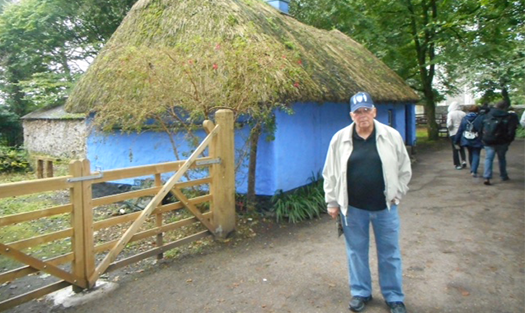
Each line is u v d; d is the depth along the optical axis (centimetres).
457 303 329
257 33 642
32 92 1775
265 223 587
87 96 783
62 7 1766
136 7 835
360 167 294
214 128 495
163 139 738
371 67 1169
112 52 715
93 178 365
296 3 1816
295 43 745
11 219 308
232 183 521
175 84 541
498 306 322
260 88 533
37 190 321
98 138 812
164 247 442
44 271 334
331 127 832
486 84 1536
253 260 441
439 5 1515
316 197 667
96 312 334
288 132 663
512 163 1047
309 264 425
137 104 575
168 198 680
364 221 309
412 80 1895
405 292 351
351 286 328
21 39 1842
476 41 1274
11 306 315
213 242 503
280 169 638
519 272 385
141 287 379
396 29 1641
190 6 728
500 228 521
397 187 290
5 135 1855
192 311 332
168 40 711
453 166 1057
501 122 773
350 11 1537
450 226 539
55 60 1917
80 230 359
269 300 346
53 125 1548
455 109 1011
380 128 294
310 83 634
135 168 402
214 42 603
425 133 2189
